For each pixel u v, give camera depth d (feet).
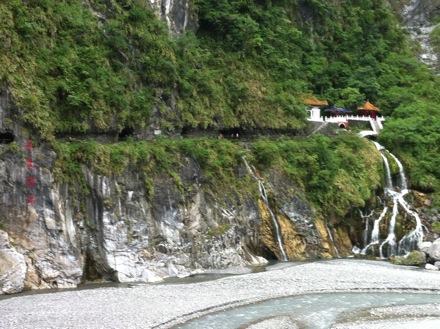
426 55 390.21
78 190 164.86
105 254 162.30
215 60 251.80
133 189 172.55
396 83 321.11
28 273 150.51
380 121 287.48
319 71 301.84
